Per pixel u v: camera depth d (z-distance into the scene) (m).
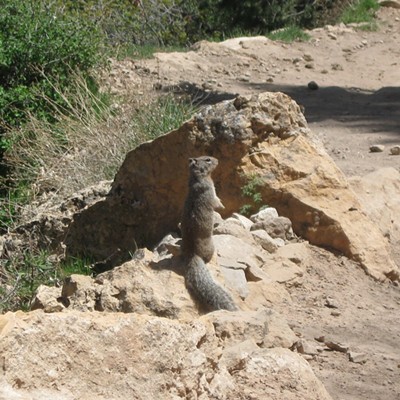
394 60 34.41
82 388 6.56
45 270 14.48
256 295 11.44
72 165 18.22
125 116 19.34
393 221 14.84
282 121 13.62
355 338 10.60
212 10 42.19
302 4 42.59
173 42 39.19
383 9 41.28
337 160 20.00
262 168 13.41
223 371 7.61
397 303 12.11
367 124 24.17
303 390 7.75
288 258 12.41
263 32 41.28
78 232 14.76
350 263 12.91
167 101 20.23
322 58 34.12
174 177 13.84
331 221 13.09
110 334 6.76
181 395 6.97
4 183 19.91
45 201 17.89
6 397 6.10
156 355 6.91
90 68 23.77
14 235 15.68
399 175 15.88
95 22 29.16
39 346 6.46
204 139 13.48
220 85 28.78
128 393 6.70
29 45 22.88
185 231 11.09
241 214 13.44
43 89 22.25
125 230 14.41
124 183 14.34
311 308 11.46
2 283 14.80
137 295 10.62
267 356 7.91
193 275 10.86
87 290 10.80
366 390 9.05
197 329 7.26
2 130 21.64
